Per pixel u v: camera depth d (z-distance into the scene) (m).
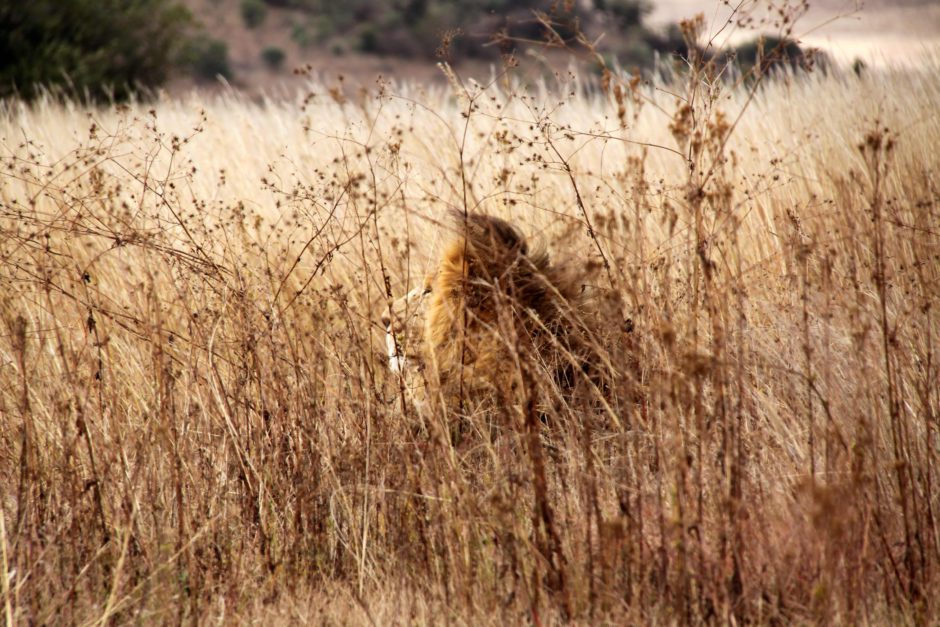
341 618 11.95
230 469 14.55
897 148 21.69
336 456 14.16
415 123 25.41
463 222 15.26
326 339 15.38
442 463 13.34
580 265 15.07
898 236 17.59
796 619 11.20
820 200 20.69
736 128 25.50
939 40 27.38
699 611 11.27
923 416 13.93
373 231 19.25
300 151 26.62
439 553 12.81
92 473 13.66
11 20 72.94
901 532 12.65
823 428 13.95
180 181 24.88
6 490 14.59
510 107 25.73
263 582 13.08
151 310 16.06
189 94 36.56
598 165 23.77
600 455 13.70
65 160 27.69
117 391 15.52
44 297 17.58
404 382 14.81
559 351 14.74
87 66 74.69
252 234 20.73
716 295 13.24
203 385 14.98
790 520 12.41
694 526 11.37
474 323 14.66
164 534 13.48
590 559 11.86
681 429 12.72
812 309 15.72
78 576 12.48
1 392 15.53
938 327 15.70
